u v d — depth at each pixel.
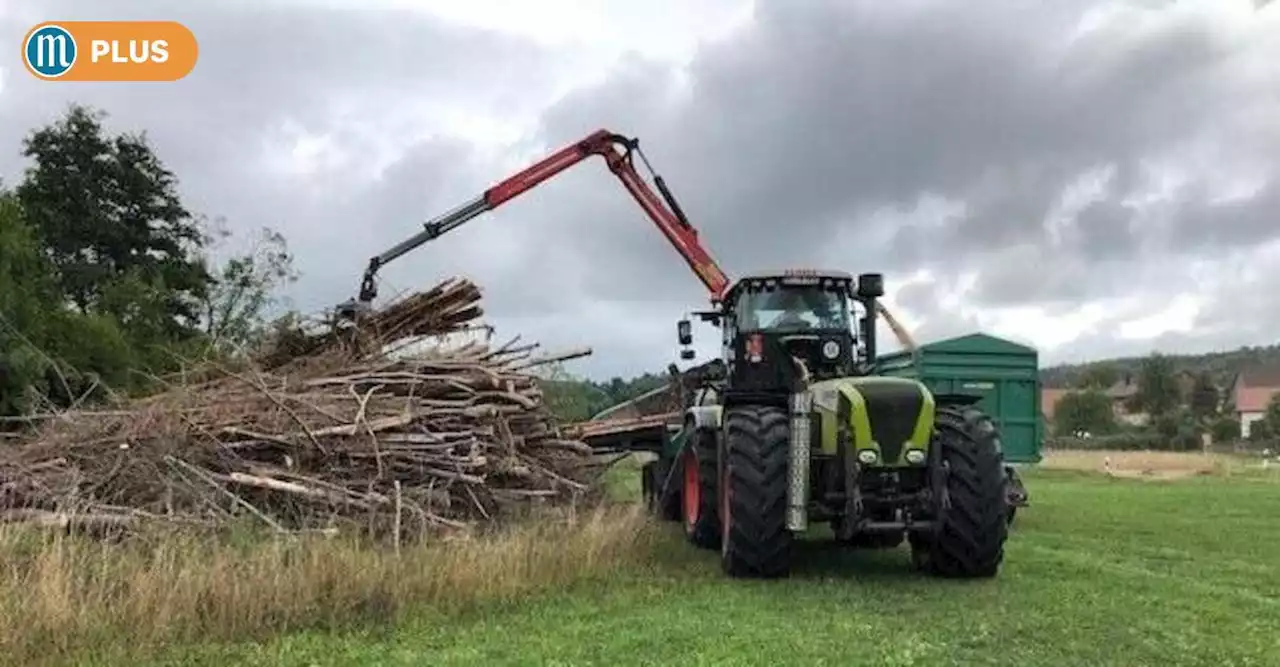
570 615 6.90
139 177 34.44
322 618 6.62
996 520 8.11
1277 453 45.16
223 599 6.45
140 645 5.91
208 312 29.56
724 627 6.52
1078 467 27.72
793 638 6.23
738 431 8.38
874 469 8.12
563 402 13.34
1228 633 6.55
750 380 10.08
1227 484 20.25
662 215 15.39
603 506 10.56
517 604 7.22
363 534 8.45
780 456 8.22
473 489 9.72
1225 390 90.75
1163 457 33.69
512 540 8.33
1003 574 8.58
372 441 9.20
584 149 15.41
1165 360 82.88
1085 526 12.23
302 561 7.10
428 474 9.43
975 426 8.32
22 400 13.45
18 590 6.16
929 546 8.49
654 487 13.08
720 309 11.40
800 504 8.09
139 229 34.69
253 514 8.28
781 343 9.95
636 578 8.27
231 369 11.23
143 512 8.06
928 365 13.30
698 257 15.30
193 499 8.43
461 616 6.86
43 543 6.98
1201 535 11.40
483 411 10.16
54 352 17.38
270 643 6.14
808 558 9.45
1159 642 6.29
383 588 6.93
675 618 6.79
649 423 12.88
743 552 8.17
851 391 8.23
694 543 10.04
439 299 12.09
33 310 16.72
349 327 11.90
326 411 9.46
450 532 8.66
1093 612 7.06
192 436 8.95
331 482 8.98
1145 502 15.41
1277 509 14.30
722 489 8.83
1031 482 21.09
